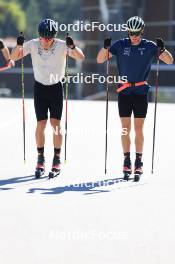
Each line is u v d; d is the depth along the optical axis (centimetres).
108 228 1170
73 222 1210
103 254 1017
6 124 2906
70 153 2089
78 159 1970
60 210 1302
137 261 983
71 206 1338
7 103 4112
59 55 1595
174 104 4394
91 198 1416
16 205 1341
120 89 1622
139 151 1662
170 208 1330
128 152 1666
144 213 1285
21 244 1068
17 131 2656
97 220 1227
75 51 1580
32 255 1009
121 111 1641
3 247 1051
